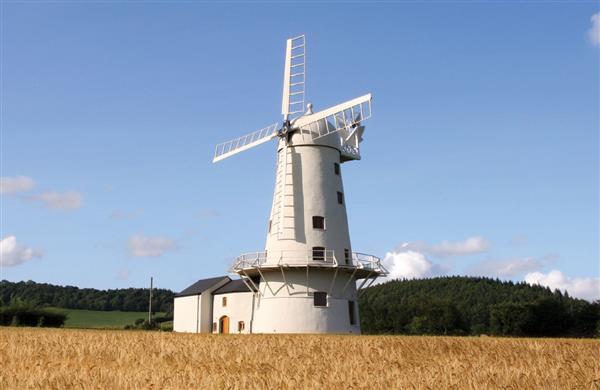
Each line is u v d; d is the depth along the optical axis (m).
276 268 46.16
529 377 19.72
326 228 47.25
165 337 35.97
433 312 110.62
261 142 50.62
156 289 152.62
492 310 98.31
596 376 20.94
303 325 45.12
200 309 62.06
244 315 58.41
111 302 142.12
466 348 31.27
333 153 49.62
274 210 48.59
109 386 17.70
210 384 18.11
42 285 154.12
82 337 35.81
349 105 48.06
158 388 17.50
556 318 92.56
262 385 17.83
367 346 30.03
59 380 18.45
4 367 22.28
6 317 79.12
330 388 17.95
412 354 28.38
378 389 17.95
